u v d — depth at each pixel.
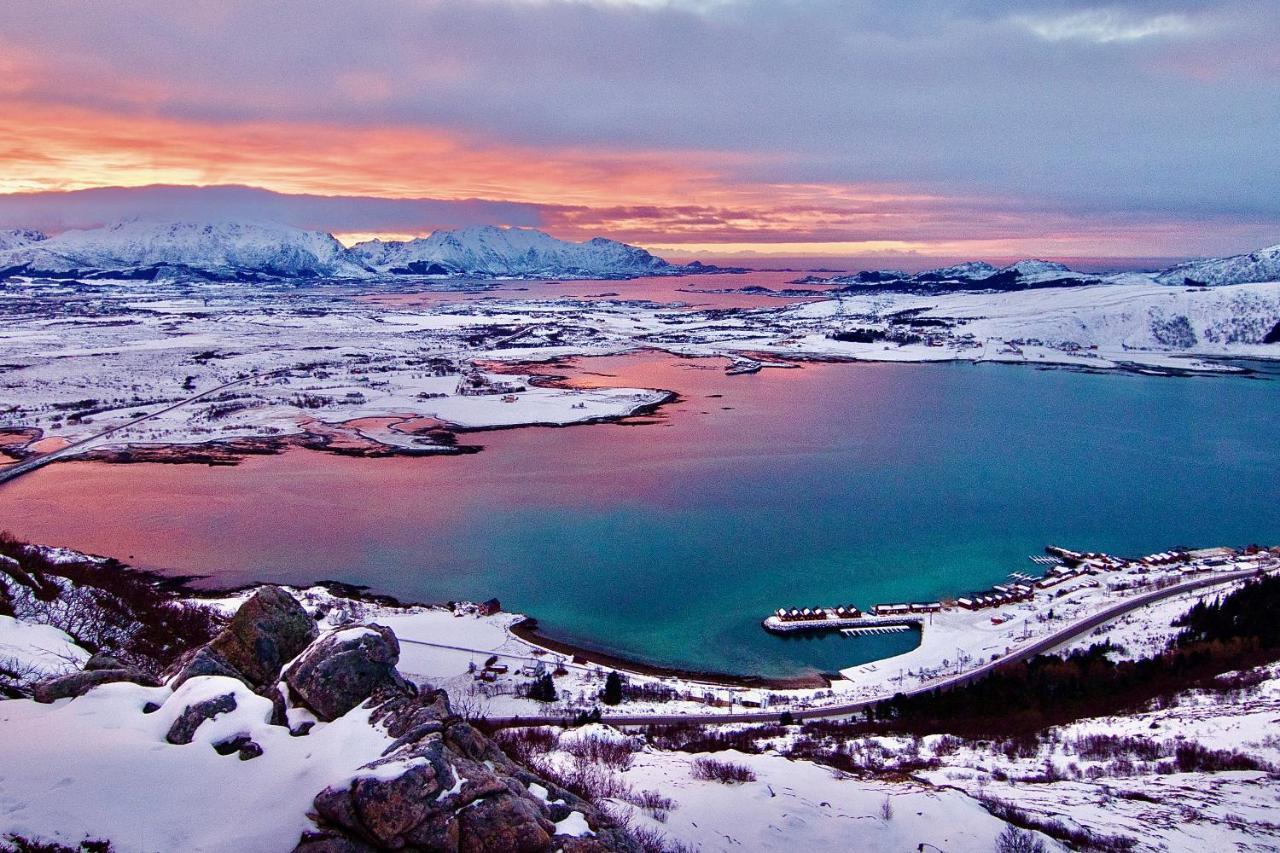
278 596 24.72
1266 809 31.56
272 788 16.81
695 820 25.45
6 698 20.44
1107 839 28.09
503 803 16.20
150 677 21.97
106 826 15.16
